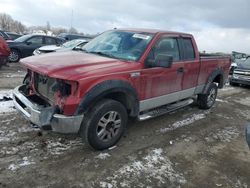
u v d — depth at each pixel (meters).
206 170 3.83
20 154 3.73
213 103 6.93
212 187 3.45
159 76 4.60
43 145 4.03
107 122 3.90
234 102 8.26
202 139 4.90
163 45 4.80
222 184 3.53
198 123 5.73
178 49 5.20
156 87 4.62
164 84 4.80
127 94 4.09
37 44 13.95
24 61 4.20
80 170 3.50
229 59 7.18
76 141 4.24
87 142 3.81
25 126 4.61
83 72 3.53
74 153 3.89
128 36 4.79
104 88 3.65
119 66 3.96
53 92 3.70
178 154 4.21
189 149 4.43
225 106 7.52
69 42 12.27
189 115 6.21
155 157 4.03
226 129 5.55
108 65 3.90
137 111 4.37
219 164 4.04
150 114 4.76
